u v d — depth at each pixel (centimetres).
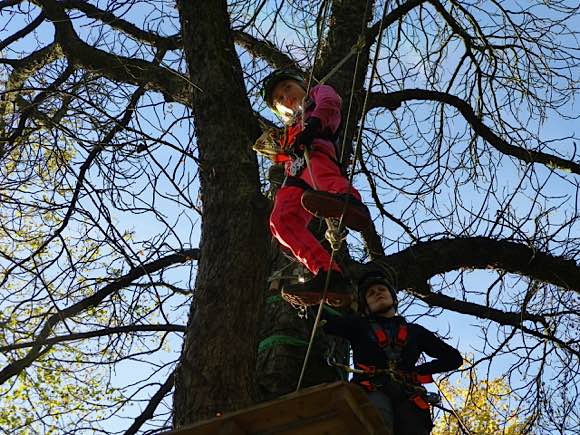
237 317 556
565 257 885
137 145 664
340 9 902
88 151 698
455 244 855
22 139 784
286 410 375
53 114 780
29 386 770
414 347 539
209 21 656
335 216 485
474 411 867
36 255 752
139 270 768
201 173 617
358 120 867
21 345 618
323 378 651
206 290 567
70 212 727
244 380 544
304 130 508
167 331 648
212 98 632
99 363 644
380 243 891
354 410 369
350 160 812
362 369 527
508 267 874
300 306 615
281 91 561
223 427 379
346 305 511
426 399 529
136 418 677
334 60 863
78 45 894
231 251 575
